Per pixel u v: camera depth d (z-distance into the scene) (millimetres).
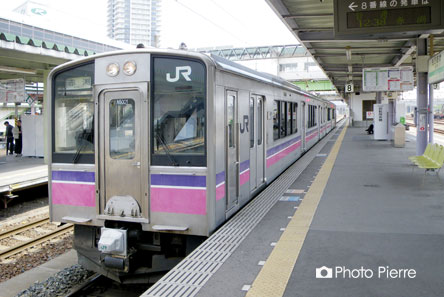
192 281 3996
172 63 5480
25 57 12555
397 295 3637
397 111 24594
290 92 11453
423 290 3721
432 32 8195
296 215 6398
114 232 5578
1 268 7145
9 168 13586
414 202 7238
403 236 5285
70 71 6031
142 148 5594
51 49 12242
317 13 11211
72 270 6879
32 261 7496
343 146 18781
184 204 5461
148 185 5590
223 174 5801
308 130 16750
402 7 8016
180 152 5465
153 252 5906
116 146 5750
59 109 6141
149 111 5535
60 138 6152
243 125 6797
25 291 6090
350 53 16000
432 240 5102
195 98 5402
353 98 42000
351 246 4926
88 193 5949
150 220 5617
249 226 5793
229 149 6137
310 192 8188
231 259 4555
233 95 6258
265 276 4078
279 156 10070
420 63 12023
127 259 5645
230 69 6031
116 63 5676
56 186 6188
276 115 9586
